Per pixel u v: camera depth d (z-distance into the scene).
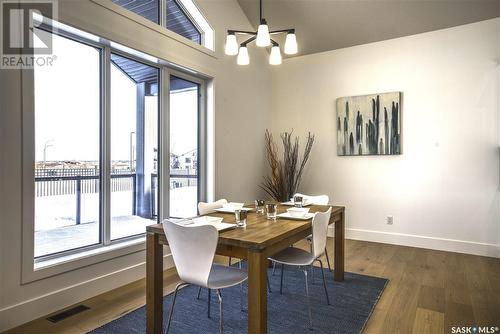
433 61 4.25
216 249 2.01
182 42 3.59
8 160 2.20
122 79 3.20
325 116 5.05
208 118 4.14
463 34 4.07
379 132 4.57
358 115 4.72
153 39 3.24
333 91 4.98
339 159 4.94
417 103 4.36
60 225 2.71
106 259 2.85
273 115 5.46
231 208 2.98
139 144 3.38
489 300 2.69
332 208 3.07
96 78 2.95
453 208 4.16
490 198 3.96
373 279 3.18
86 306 2.56
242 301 2.70
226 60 4.34
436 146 4.25
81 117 2.84
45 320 2.34
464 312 2.48
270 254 1.93
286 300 2.71
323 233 2.46
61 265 2.51
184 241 1.90
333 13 4.30
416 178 4.38
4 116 2.18
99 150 2.99
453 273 3.35
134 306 2.57
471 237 4.05
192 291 2.89
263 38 2.70
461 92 4.09
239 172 4.64
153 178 3.54
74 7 2.53
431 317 2.40
